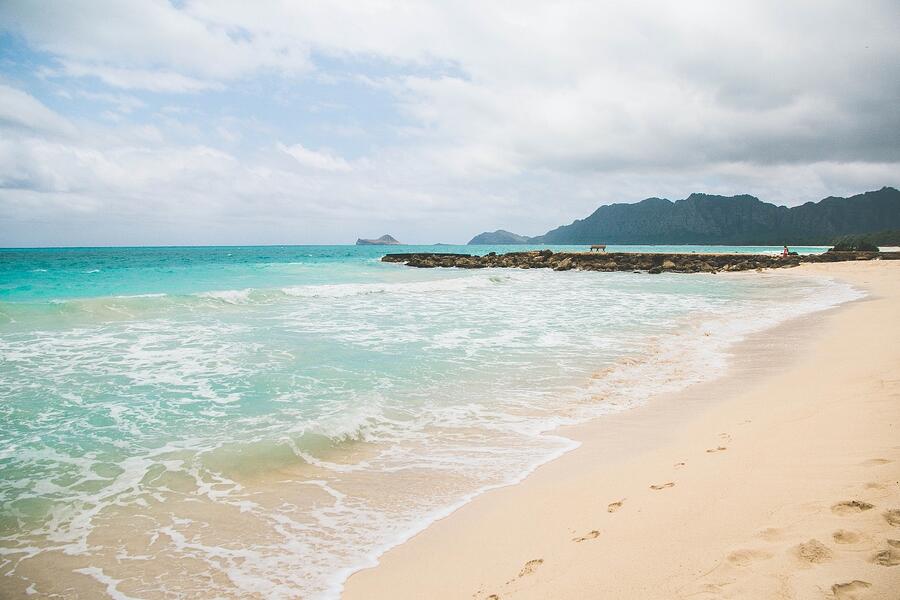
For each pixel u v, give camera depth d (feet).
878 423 18.98
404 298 78.38
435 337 46.16
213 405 26.91
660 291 93.20
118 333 45.42
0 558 14.26
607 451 21.20
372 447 22.39
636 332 49.26
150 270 133.39
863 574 9.70
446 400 28.73
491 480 19.07
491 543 14.49
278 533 15.65
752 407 25.54
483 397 29.32
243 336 45.09
